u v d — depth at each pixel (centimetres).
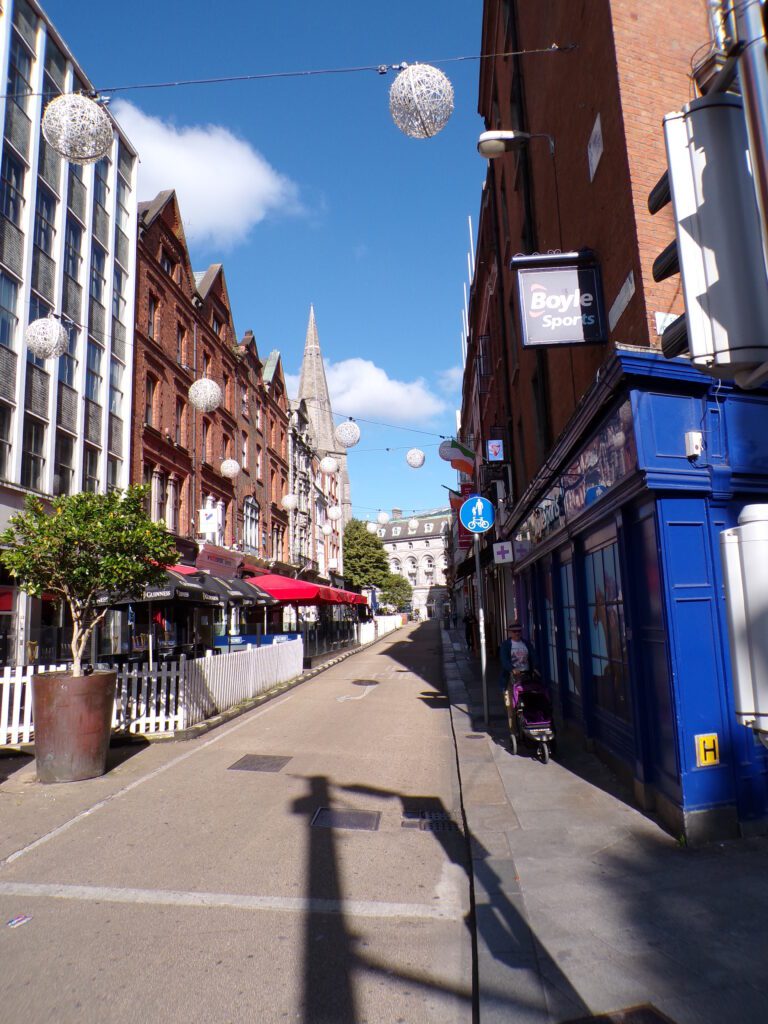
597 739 830
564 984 333
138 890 464
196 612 1653
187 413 2619
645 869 470
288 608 3706
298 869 503
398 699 1436
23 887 469
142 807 656
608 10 715
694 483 564
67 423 1777
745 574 226
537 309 760
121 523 825
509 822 580
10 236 1570
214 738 1005
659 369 562
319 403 7744
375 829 596
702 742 531
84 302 1873
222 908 438
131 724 1016
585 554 883
